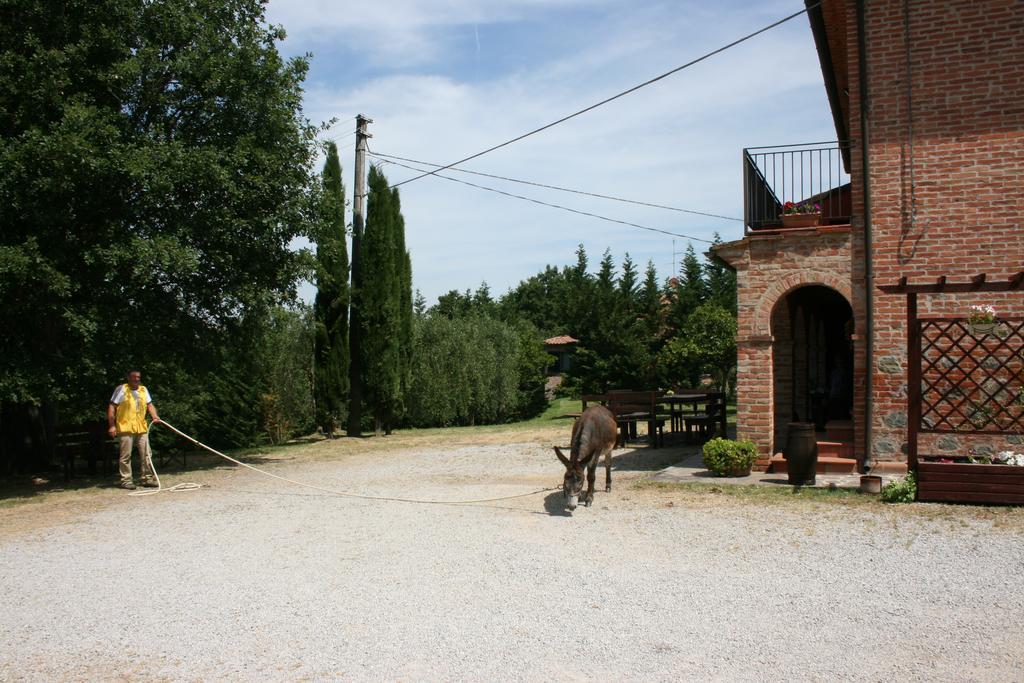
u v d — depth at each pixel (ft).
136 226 47.34
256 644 19.27
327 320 79.00
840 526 28.96
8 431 52.75
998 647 17.75
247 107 50.85
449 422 101.04
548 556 26.35
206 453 67.21
